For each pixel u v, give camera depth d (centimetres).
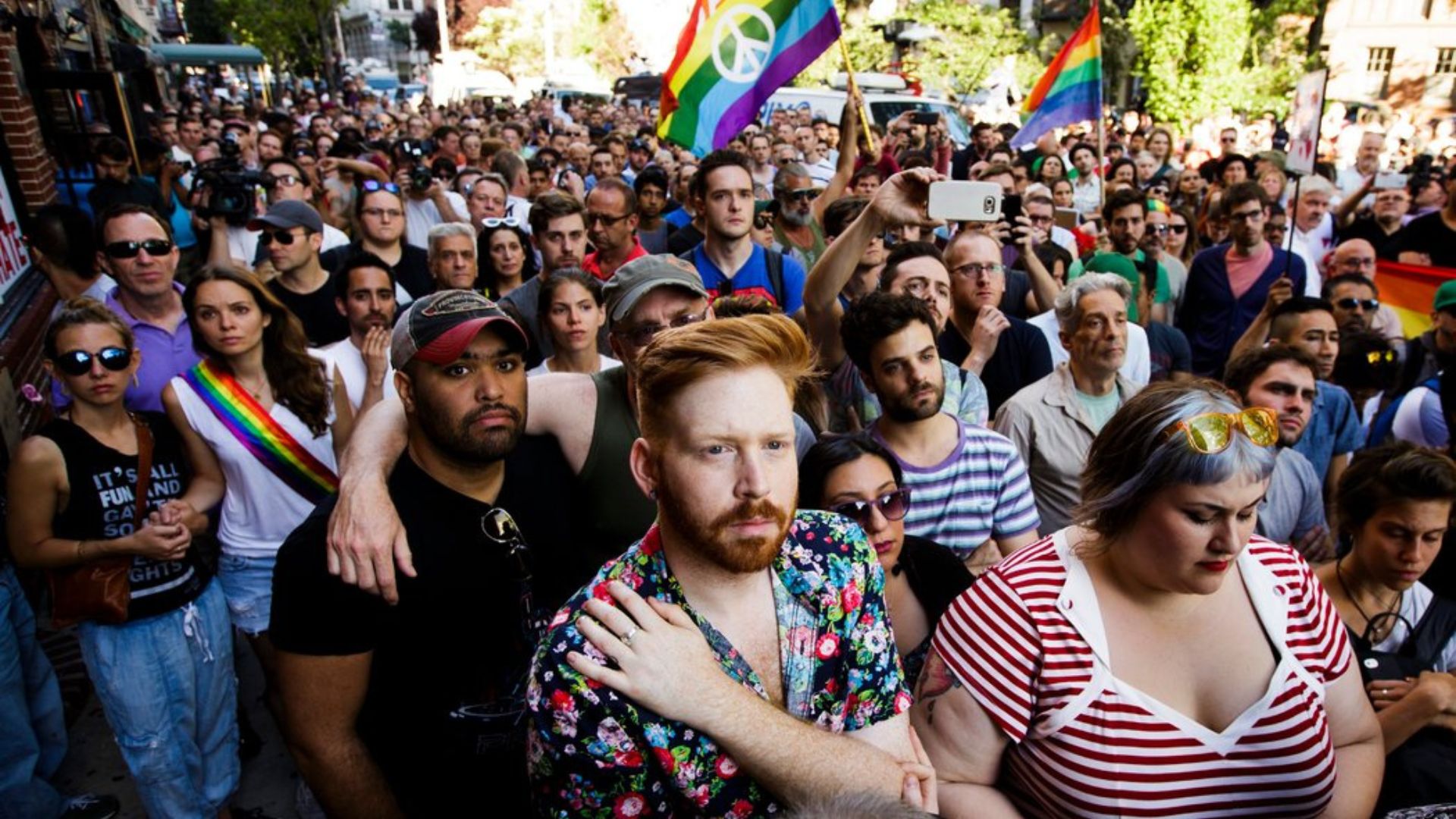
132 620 274
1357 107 2420
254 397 296
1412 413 368
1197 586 154
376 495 179
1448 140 1905
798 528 139
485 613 191
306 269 473
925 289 362
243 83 4519
